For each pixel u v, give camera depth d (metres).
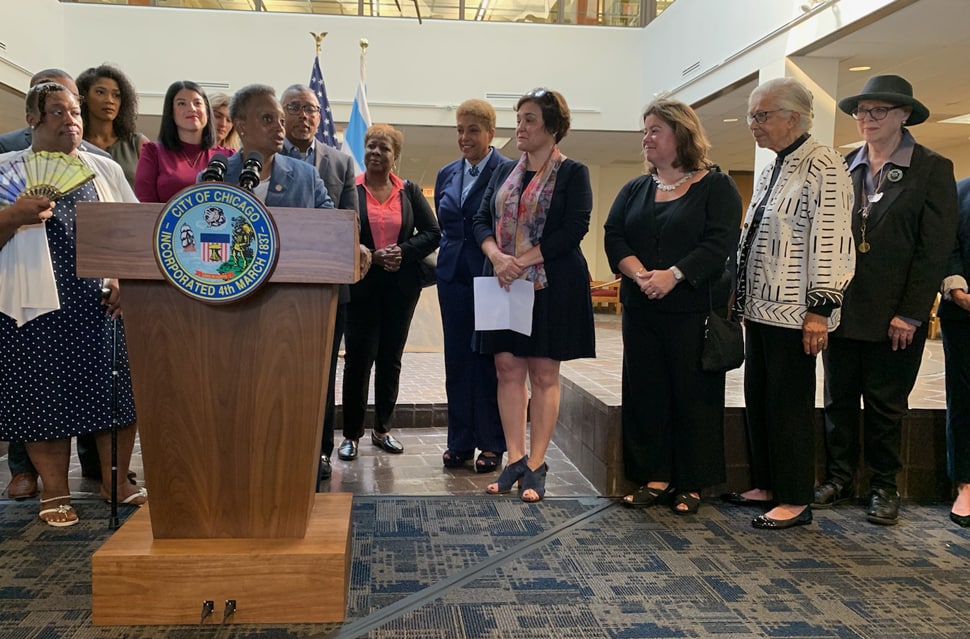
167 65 9.05
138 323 1.74
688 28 8.42
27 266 2.29
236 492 1.82
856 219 2.64
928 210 2.53
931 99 7.91
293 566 1.76
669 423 2.73
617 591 2.01
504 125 9.78
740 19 7.23
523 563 2.19
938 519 2.66
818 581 2.10
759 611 1.91
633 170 13.81
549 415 2.86
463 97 9.62
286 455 1.81
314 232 1.70
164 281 1.72
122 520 2.45
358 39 9.36
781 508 2.57
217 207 1.66
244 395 1.78
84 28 8.86
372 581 2.04
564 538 2.40
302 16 9.26
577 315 2.76
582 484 3.06
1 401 2.33
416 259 3.26
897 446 2.66
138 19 8.94
